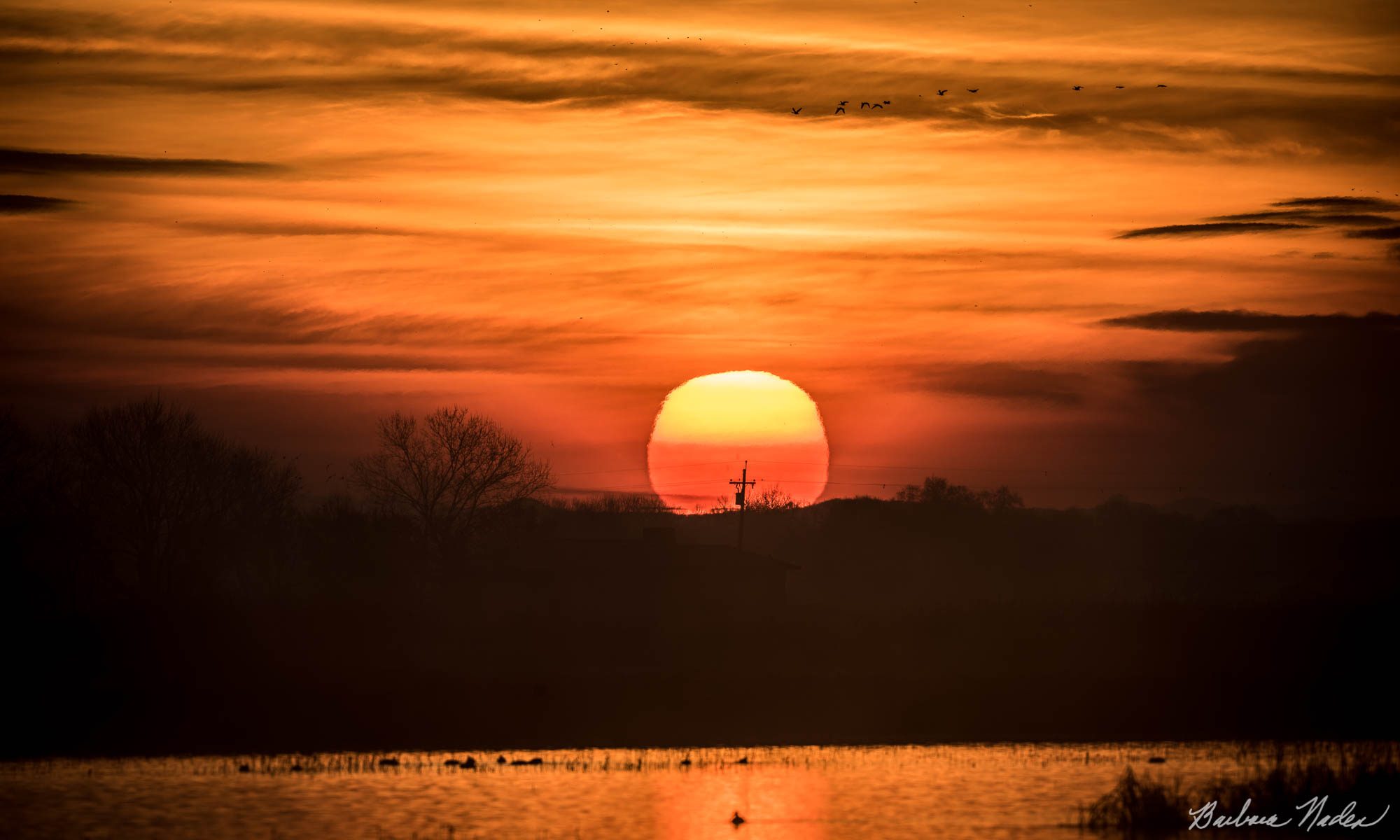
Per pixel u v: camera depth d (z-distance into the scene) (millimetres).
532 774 188625
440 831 150375
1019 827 153625
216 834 148625
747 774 189250
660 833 149875
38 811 159750
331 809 161625
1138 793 158375
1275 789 162250
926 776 188625
